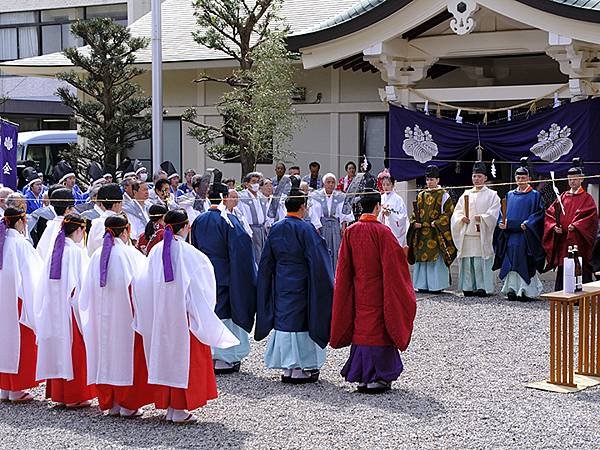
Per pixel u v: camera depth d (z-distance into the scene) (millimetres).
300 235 9445
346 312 9156
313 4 22891
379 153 20656
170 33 23250
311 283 9391
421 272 15023
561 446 7391
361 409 8523
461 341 11336
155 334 8141
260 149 18688
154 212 9797
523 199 14055
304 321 9492
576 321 12273
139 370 8414
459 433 7734
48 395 9031
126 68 20953
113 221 8516
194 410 8602
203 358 8266
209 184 13195
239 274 9820
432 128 16750
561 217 13680
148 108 21703
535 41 16250
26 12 35031
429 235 14820
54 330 8688
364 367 9055
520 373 9789
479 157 16453
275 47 18031
